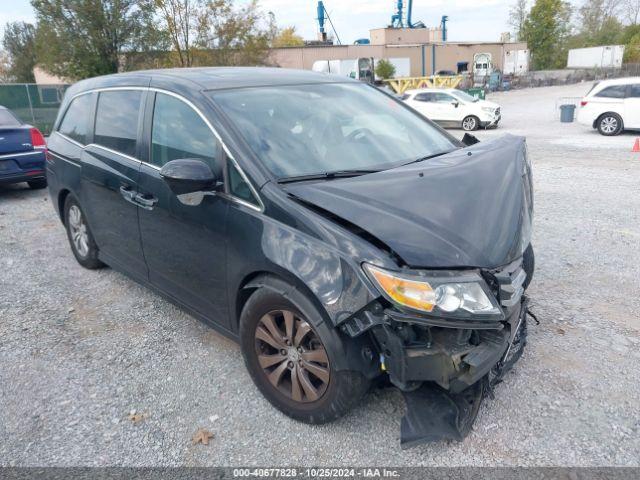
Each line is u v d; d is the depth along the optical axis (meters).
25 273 5.38
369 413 3.02
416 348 2.50
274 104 3.54
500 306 2.53
